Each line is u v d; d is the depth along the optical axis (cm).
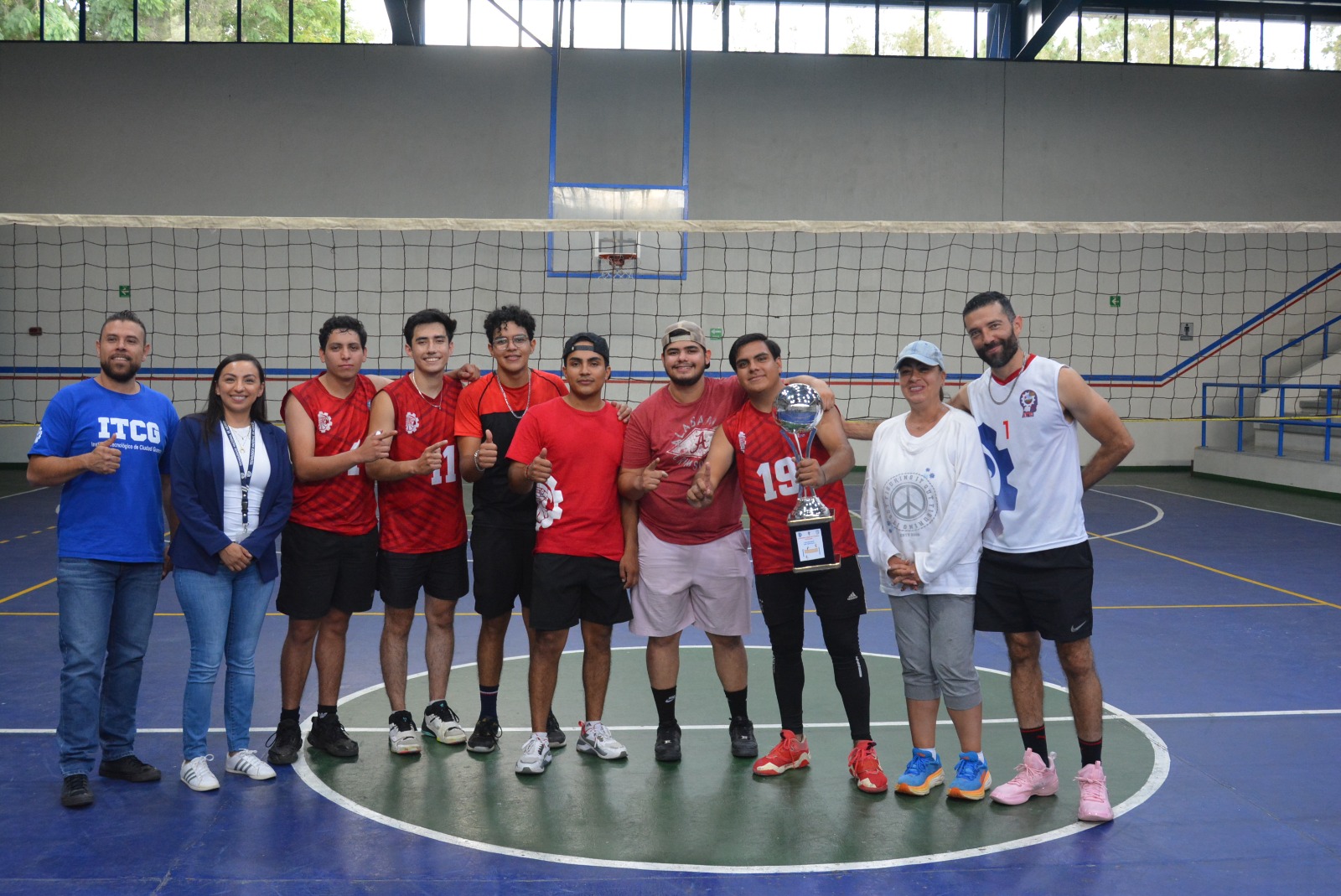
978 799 363
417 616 666
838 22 1533
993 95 1519
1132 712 460
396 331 1454
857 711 379
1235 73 1543
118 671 375
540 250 1450
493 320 413
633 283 1457
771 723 452
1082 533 348
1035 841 333
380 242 1449
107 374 366
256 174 1452
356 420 402
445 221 596
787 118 1498
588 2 1501
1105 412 339
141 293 1436
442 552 418
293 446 390
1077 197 1530
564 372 387
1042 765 364
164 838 333
